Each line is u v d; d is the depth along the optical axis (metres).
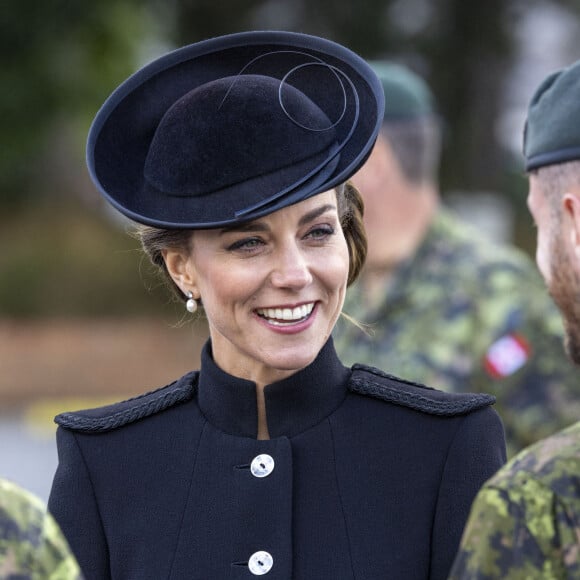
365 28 37.34
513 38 39.66
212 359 6.32
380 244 9.50
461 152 39.53
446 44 38.56
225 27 38.19
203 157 5.71
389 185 9.52
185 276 6.15
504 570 4.48
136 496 6.17
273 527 5.96
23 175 46.56
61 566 4.52
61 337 38.41
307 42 5.96
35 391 33.31
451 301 9.30
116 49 35.41
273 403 6.11
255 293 5.82
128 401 6.46
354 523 5.97
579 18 41.69
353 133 5.76
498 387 9.12
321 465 6.07
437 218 9.70
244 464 6.08
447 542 5.94
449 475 6.02
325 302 5.92
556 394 9.00
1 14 33.88
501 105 40.97
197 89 5.82
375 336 9.42
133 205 5.93
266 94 5.71
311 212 5.75
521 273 9.30
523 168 5.77
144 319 40.47
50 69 35.06
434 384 9.18
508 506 4.51
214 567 5.95
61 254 43.25
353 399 6.21
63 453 6.34
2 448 26.38
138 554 6.07
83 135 41.69
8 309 41.00
